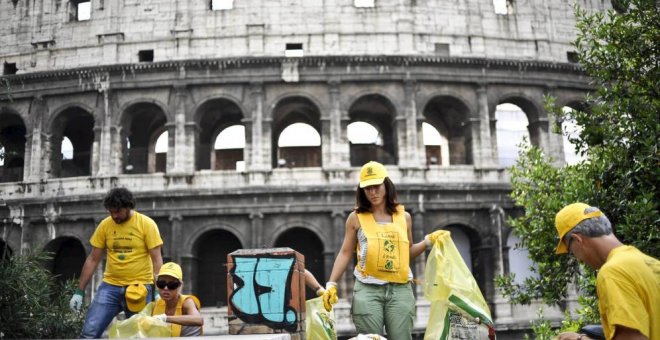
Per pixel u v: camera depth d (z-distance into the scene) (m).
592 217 7.43
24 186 46.34
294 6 48.19
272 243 43.81
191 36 47.84
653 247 14.84
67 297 19.48
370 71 46.59
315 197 44.16
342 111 46.25
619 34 17.92
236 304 12.21
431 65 47.03
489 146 46.66
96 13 49.34
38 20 50.03
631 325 6.40
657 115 16.36
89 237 44.91
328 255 43.56
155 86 46.84
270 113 46.22
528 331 42.44
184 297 12.91
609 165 16.91
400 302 10.49
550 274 21.09
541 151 22.84
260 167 45.09
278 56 46.06
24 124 50.84
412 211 44.59
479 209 45.34
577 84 49.09
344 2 48.34
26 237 45.22
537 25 50.12
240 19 48.09
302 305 12.45
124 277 13.83
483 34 49.00
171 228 44.25
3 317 14.89
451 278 10.04
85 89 47.25
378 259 10.42
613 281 6.69
